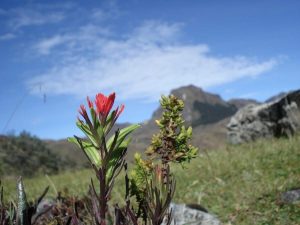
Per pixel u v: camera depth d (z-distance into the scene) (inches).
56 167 231.0
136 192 19.1
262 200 56.3
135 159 19.3
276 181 62.7
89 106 15.8
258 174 69.6
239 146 111.0
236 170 75.0
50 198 44.3
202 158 92.6
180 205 42.8
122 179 72.1
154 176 17.7
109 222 19.3
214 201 60.3
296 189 57.4
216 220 41.1
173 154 18.7
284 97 120.6
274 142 101.3
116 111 16.1
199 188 67.5
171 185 17.7
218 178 69.3
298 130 115.8
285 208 51.8
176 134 18.8
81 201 30.3
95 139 16.2
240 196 59.8
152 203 17.7
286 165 72.6
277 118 124.0
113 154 16.8
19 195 18.7
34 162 215.6
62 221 25.4
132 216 17.5
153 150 19.1
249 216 51.7
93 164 16.4
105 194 16.8
